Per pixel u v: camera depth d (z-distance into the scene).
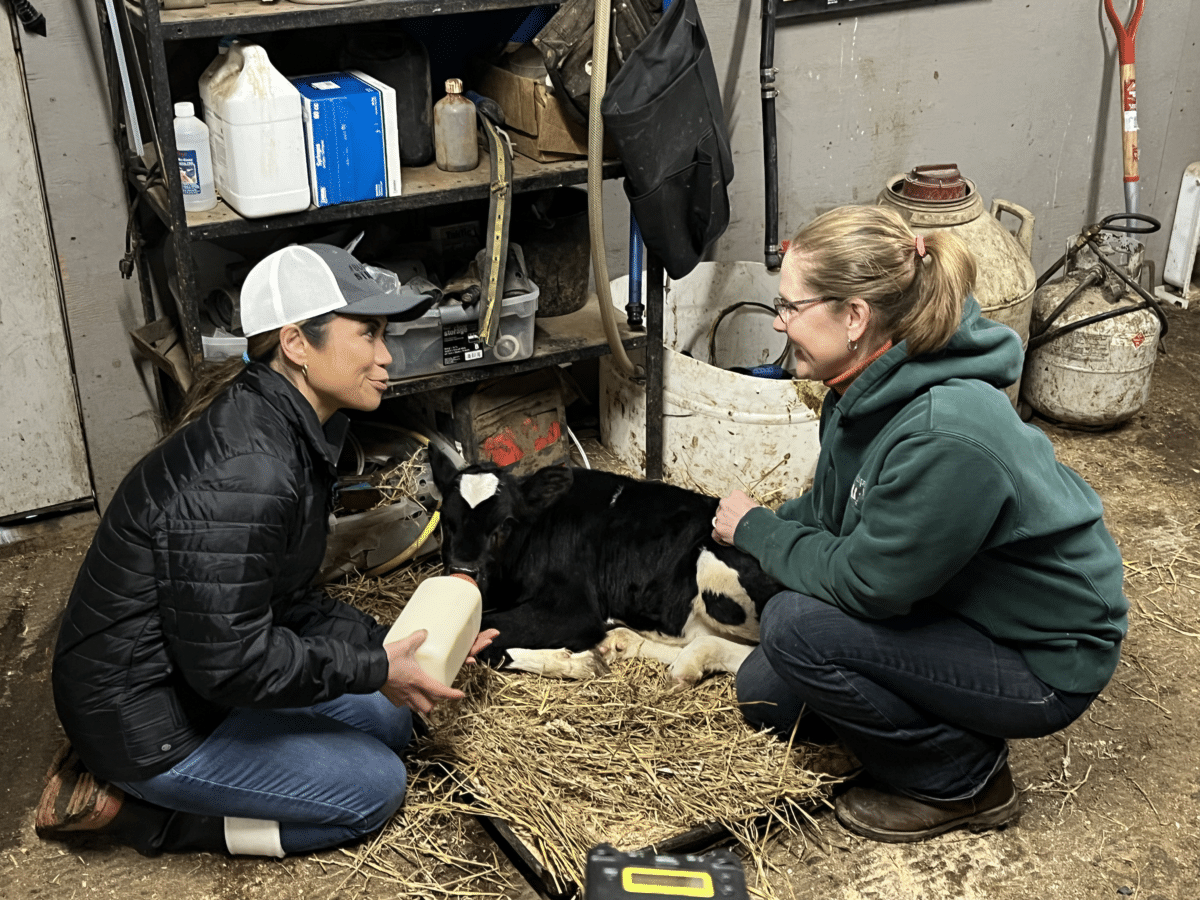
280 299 1.73
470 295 2.69
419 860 2.11
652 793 2.15
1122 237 3.77
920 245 1.80
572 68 2.60
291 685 1.74
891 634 1.95
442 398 3.05
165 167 2.35
